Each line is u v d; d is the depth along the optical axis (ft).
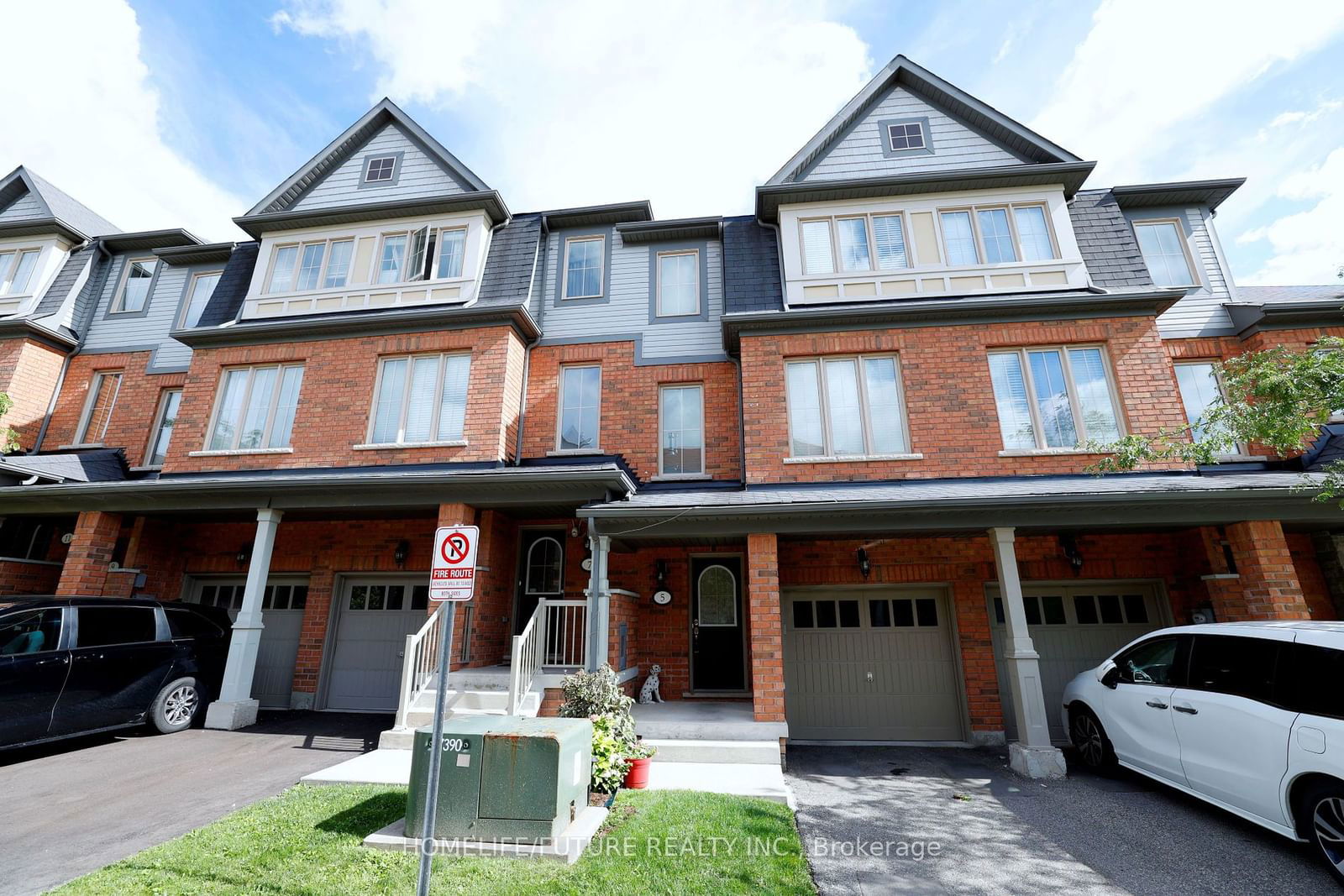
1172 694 18.78
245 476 34.32
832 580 31.48
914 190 35.47
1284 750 14.87
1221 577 26.32
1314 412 22.00
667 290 39.29
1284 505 24.17
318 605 35.01
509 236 39.65
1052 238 34.01
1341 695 14.07
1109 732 21.90
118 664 25.52
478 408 33.83
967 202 35.22
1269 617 23.80
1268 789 15.23
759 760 23.58
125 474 38.47
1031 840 16.46
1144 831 17.04
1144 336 30.96
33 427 40.86
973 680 29.68
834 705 30.63
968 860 15.12
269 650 35.50
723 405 35.91
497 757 14.56
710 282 38.81
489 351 34.91
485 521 31.27
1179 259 35.99
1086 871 14.52
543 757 14.49
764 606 25.76
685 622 32.22
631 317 38.42
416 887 12.25
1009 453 29.86
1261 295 35.83
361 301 37.78
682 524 26.63
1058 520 25.16
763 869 13.38
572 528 34.19
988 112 36.70
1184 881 14.01
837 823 17.81
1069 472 29.30
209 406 36.52
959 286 33.42
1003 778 22.66
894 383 32.22
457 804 14.39
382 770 20.94
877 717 30.27
